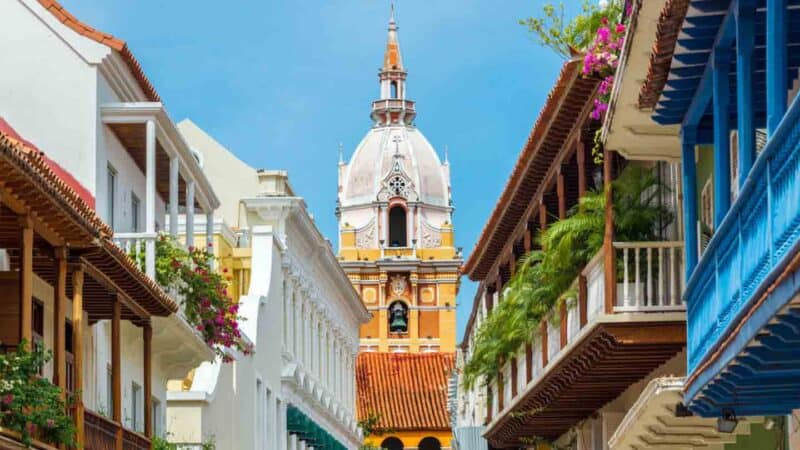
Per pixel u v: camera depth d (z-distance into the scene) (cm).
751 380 1795
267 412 4744
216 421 3931
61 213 2222
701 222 2395
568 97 2834
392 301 10425
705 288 1859
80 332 2431
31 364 2075
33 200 2148
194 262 3359
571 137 3023
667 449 2588
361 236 10569
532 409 3509
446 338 10362
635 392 3044
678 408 2214
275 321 4850
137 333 3183
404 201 10612
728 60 1825
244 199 4994
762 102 1891
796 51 1748
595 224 2739
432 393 9300
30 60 3027
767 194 1508
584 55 2630
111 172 3139
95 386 2936
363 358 9650
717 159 1827
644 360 2725
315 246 5469
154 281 2934
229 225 5350
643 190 2625
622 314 2536
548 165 3322
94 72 3022
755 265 1574
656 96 2052
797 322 1514
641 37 2102
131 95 3247
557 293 2981
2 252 2481
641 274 2588
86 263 2453
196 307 3344
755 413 1966
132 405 3253
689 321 1986
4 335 2248
